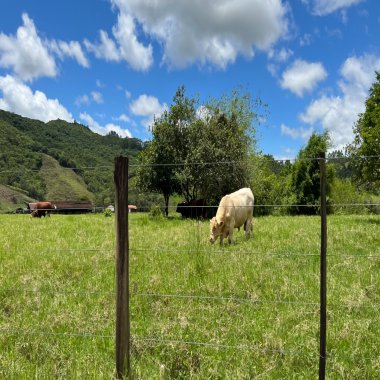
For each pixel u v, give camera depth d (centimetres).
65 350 453
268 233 1379
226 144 2838
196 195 2994
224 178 2819
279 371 398
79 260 909
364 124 2120
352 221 1866
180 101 2892
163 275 764
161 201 3409
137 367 405
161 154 2869
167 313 556
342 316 528
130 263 870
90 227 1686
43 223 1989
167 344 448
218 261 841
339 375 387
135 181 2977
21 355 445
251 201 1379
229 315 547
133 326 517
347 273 752
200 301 605
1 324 526
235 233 1471
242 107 3042
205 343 452
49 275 786
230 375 391
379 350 436
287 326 500
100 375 386
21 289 666
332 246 1037
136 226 1739
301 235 1241
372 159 1997
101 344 469
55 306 592
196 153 2741
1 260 951
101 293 632
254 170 3052
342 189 3928
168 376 393
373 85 2153
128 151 12794
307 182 3881
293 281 687
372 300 602
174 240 1184
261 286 682
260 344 449
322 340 361
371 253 946
